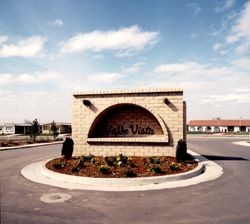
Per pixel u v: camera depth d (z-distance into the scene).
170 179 11.63
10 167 15.56
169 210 8.02
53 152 24.23
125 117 18.00
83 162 13.77
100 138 17.31
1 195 9.56
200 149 26.97
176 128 16.56
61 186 10.83
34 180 11.91
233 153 23.23
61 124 71.88
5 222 7.08
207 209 8.09
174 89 16.55
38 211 7.92
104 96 17.50
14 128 75.00
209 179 12.11
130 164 13.46
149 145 16.89
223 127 84.25
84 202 8.77
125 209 8.10
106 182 11.04
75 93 17.80
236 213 7.76
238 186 10.88
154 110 16.83
